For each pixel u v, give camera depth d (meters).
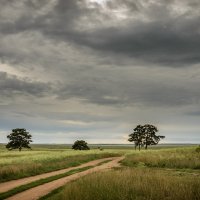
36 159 47.59
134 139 143.12
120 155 78.81
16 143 119.88
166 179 20.03
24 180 28.69
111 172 24.72
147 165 43.81
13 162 41.84
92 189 17.80
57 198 17.66
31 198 19.11
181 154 52.84
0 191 21.92
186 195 16.17
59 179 28.70
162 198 16.33
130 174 22.77
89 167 41.91
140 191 17.50
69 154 65.31
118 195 16.83
